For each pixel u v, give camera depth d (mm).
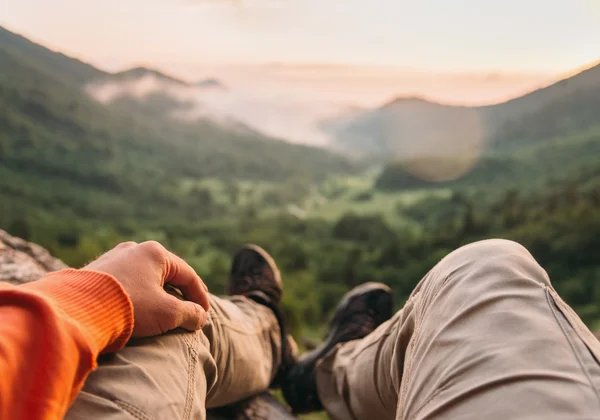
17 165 118438
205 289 938
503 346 690
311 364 1818
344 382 1461
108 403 638
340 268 47969
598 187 59250
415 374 817
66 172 122625
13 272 1722
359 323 1904
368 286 2072
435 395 716
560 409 564
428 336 839
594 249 32906
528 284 801
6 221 60375
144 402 672
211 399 1188
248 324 1360
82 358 542
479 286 820
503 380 635
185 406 760
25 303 520
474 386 657
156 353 756
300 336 4941
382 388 1191
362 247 69062
